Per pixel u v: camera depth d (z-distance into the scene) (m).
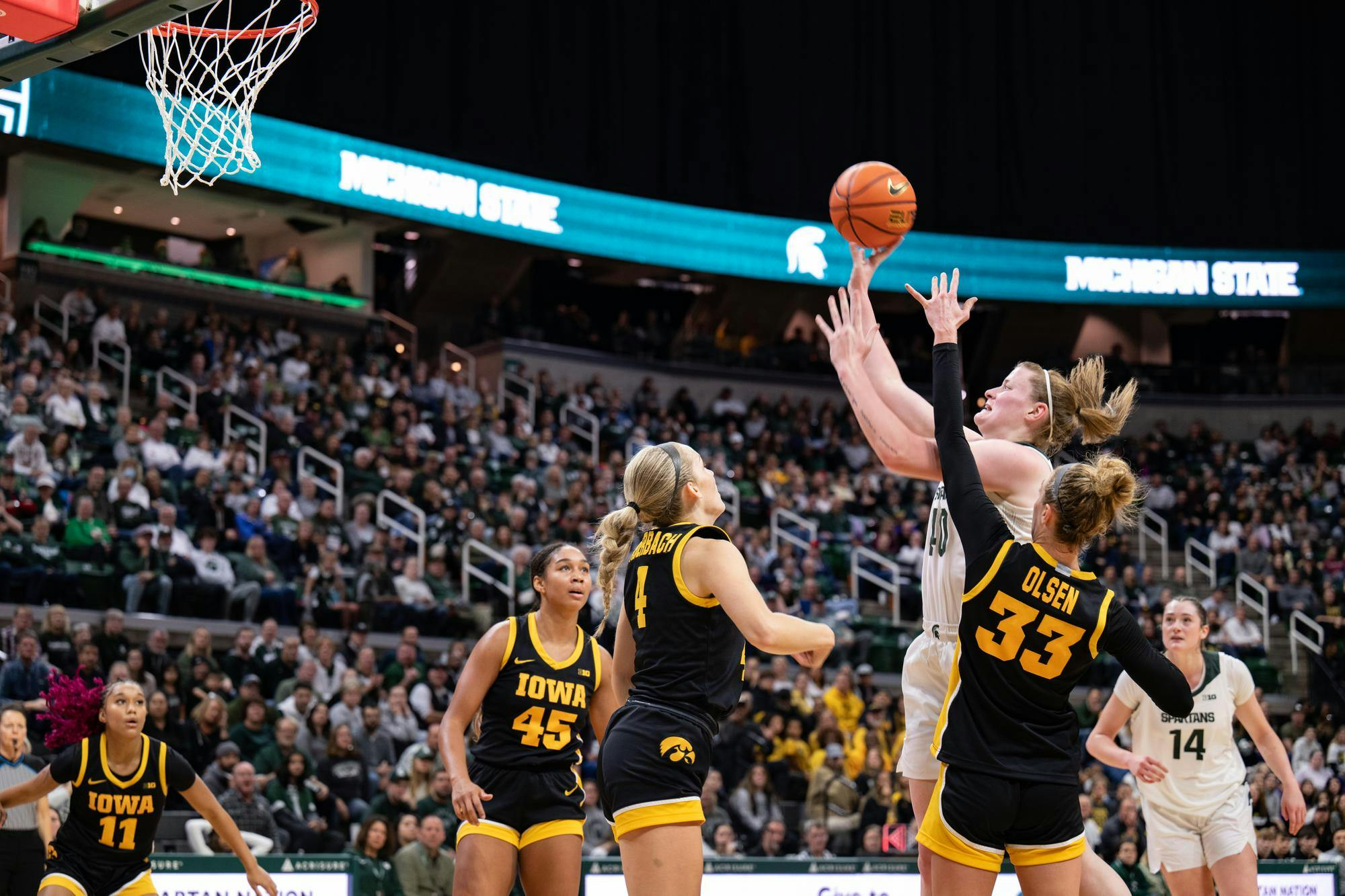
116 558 13.03
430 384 20.17
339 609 13.80
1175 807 6.14
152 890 6.01
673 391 24.44
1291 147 25.58
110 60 17.59
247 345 18.59
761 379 25.11
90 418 15.39
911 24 24.53
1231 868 6.03
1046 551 3.74
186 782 5.98
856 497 21.17
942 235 24.16
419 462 17.88
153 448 14.93
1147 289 24.78
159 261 20.28
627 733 3.92
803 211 23.77
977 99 24.69
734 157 23.59
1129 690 6.14
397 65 20.50
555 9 22.19
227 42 7.84
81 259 19.64
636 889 3.84
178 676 11.39
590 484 19.00
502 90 21.55
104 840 5.84
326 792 10.59
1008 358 27.41
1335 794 12.91
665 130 23.06
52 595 12.38
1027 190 24.67
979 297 24.17
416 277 24.22
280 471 15.71
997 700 3.71
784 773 13.05
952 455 3.88
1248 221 25.28
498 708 5.17
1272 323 28.36
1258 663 18.16
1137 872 11.43
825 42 24.12
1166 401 25.98
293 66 19.27
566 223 21.84
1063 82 25.02
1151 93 25.27
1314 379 26.48
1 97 16.70
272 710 11.38
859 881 7.85
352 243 22.12
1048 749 3.70
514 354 22.89
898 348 26.17
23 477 13.39
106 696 5.84
